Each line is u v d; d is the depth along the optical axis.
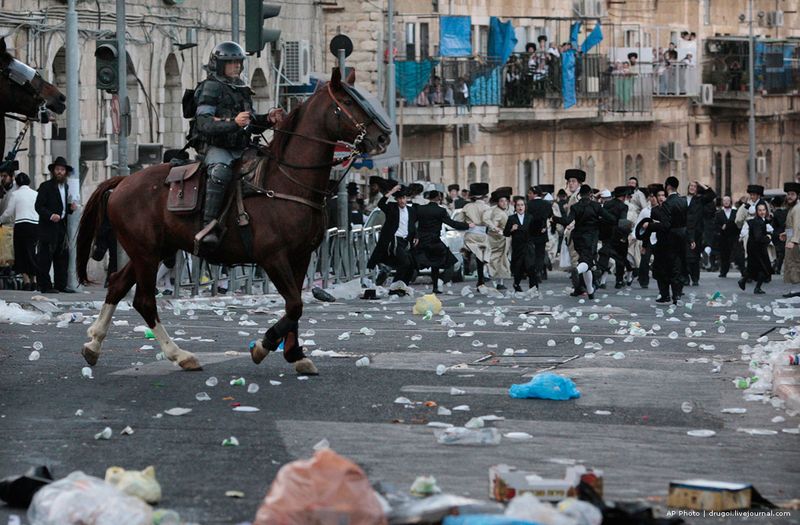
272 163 18.94
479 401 17.34
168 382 18.44
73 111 34.06
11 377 18.80
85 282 20.41
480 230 39.66
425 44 69.50
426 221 38.03
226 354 21.23
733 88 94.88
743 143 98.25
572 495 12.04
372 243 40.31
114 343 22.66
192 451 14.28
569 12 80.19
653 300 35.84
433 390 18.12
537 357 21.64
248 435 15.05
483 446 14.66
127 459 13.93
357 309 31.39
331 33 65.06
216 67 19.16
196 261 32.53
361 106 18.84
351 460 13.91
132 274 19.66
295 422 15.74
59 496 11.23
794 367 19.39
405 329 26.17
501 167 74.44
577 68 77.88
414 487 12.29
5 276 33.56
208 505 12.24
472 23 72.69
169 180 19.23
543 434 15.35
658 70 87.38
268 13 31.72
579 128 80.88
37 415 16.12
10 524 11.39
